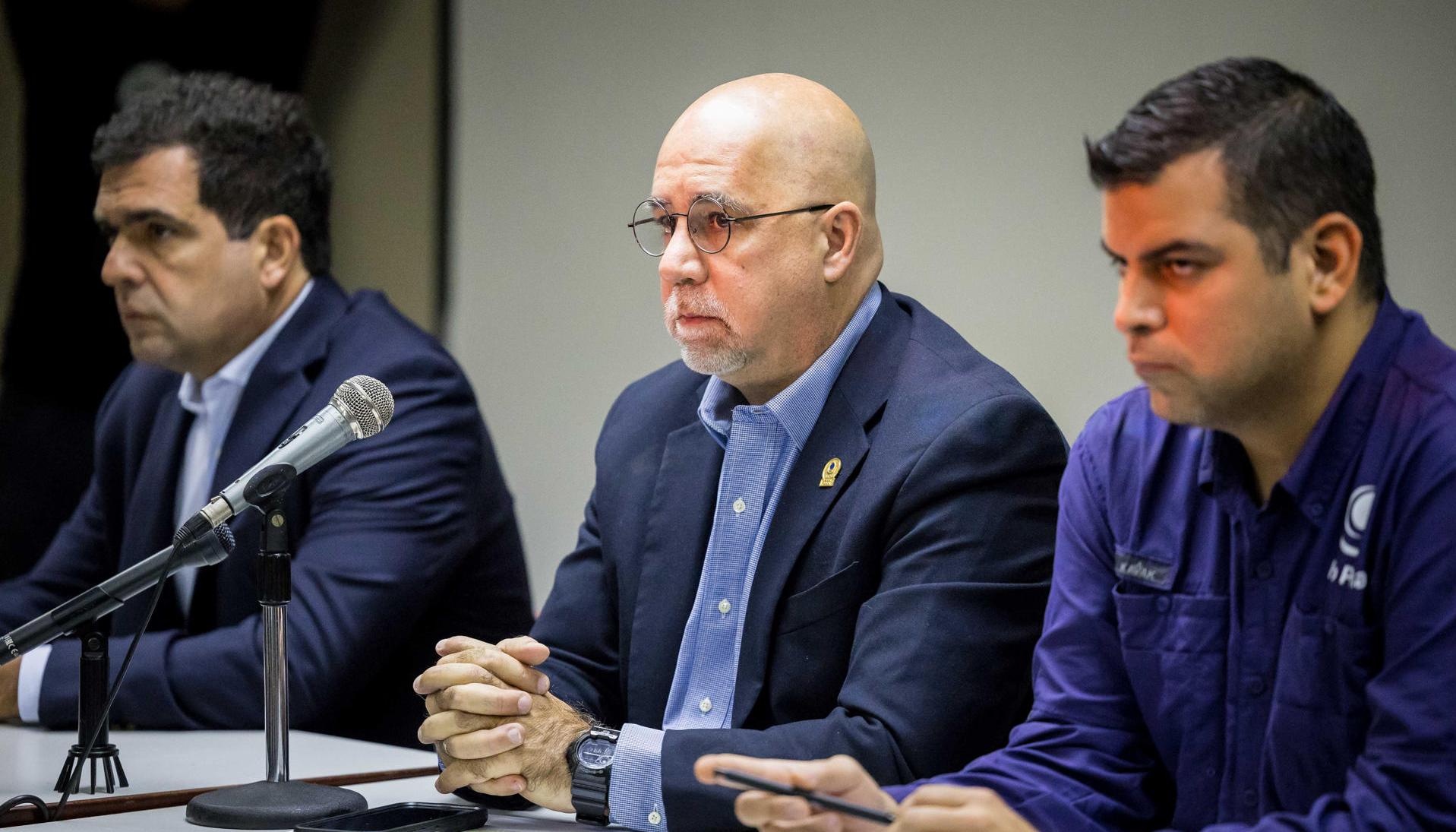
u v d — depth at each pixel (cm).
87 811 450
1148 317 356
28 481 987
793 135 505
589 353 1029
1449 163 696
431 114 1084
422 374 689
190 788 478
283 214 703
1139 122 355
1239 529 393
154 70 1004
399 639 657
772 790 351
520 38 1062
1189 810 397
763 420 512
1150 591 409
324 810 434
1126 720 414
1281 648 378
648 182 1004
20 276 991
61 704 607
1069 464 438
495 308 1072
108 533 756
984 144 845
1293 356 360
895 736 440
